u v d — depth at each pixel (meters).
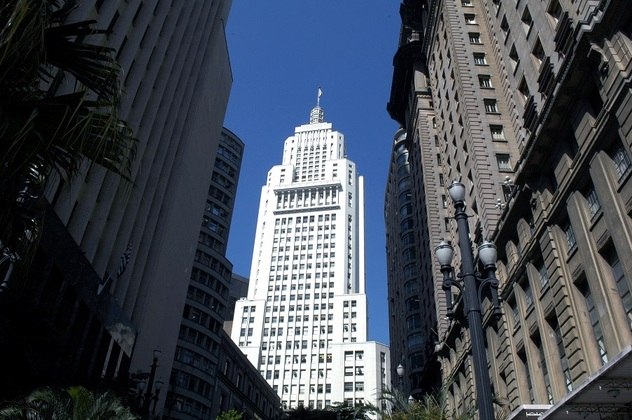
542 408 20.55
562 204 24.00
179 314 57.56
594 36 21.44
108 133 6.14
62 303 27.91
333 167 194.62
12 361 17.83
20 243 6.25
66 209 28.81
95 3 31.94
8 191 6.18
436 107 57.84
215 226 92.19
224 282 89.31
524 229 28.50
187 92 58.06
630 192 18.81
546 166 26.22
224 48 76.12
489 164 38.50
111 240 35.88
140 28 40.25
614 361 13.39
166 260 50.12
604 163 20.45
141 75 41.16
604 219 20.50
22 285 6.23
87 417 17.20
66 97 5.92
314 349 151.88
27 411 16.39
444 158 53.41
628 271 18.48
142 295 43.75
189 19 57.44
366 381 140.75
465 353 37.91
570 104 23.52
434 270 54.75
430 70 61.62
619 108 19.41
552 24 27.98
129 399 26.41
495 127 41.09
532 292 26.56
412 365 68.88
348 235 179.00
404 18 82.31
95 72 6.32
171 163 51.56
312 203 185.00
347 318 155.00
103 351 34.00
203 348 78.94
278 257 173.38
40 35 5.45
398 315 83.19
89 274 30.64
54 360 20.81
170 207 50.97
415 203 76.44
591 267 21.08
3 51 5.25
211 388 78.00
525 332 27.44
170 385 71.19
